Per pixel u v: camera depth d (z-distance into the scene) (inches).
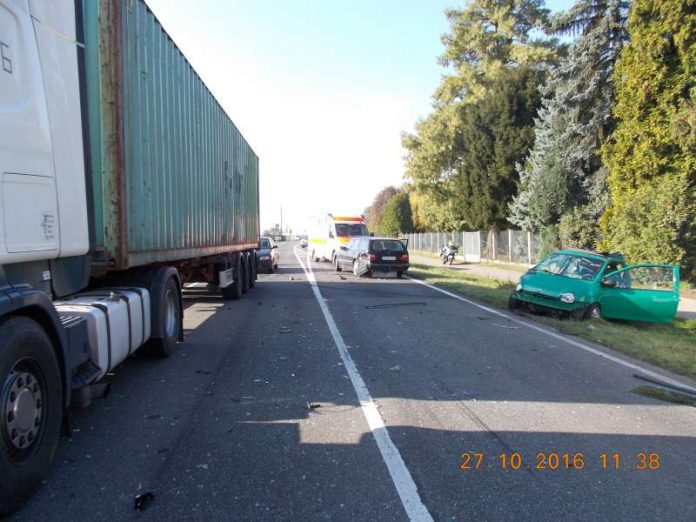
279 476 150.1
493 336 358.3
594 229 863.7
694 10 622.5
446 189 1513.3
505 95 1172.5
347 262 903.7
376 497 139.2
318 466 156.6
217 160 454.0
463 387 238.2
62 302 205.0
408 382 244.2
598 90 889.5
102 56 207.9
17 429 131.0
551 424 194.7
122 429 184.5
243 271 585.6
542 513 132.8
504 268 1068.5
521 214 1064.8
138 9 250.8
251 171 669.9
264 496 138.9
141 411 203.0
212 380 244.8
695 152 642.2
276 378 248.7
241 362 278.7
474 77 1461.6
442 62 1545.3
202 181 395.9
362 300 542.0
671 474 156.1
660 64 665.6
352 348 314.3
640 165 698.2
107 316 199.5
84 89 188.2
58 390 148.7
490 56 1454.2
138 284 271.9
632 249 672.4
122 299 222.5
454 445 173.5
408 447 171.0
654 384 251.6
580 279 446.3
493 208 1216.2
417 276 845.8
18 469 129.3
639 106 690.8
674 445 177.8
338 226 1067.3
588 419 200.8
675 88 655.1
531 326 400.2
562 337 359.6
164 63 296.7
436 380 248.5
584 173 946.7
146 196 261.1
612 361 294.5
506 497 140.5
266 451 166.9
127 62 233.5
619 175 737.6
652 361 297.3
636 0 681.0
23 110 141.6
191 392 226.8
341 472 152.9
